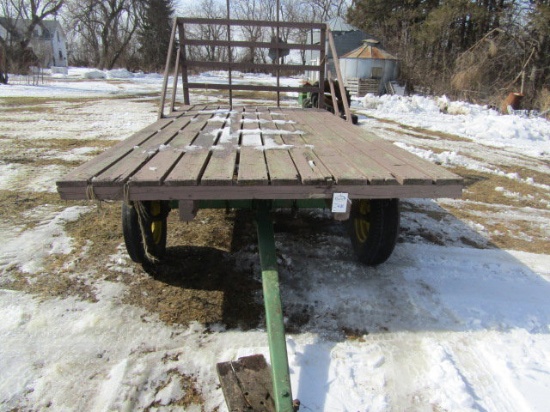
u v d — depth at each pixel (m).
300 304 2.89
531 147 9.12
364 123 11.66
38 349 2.42
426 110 14.88
